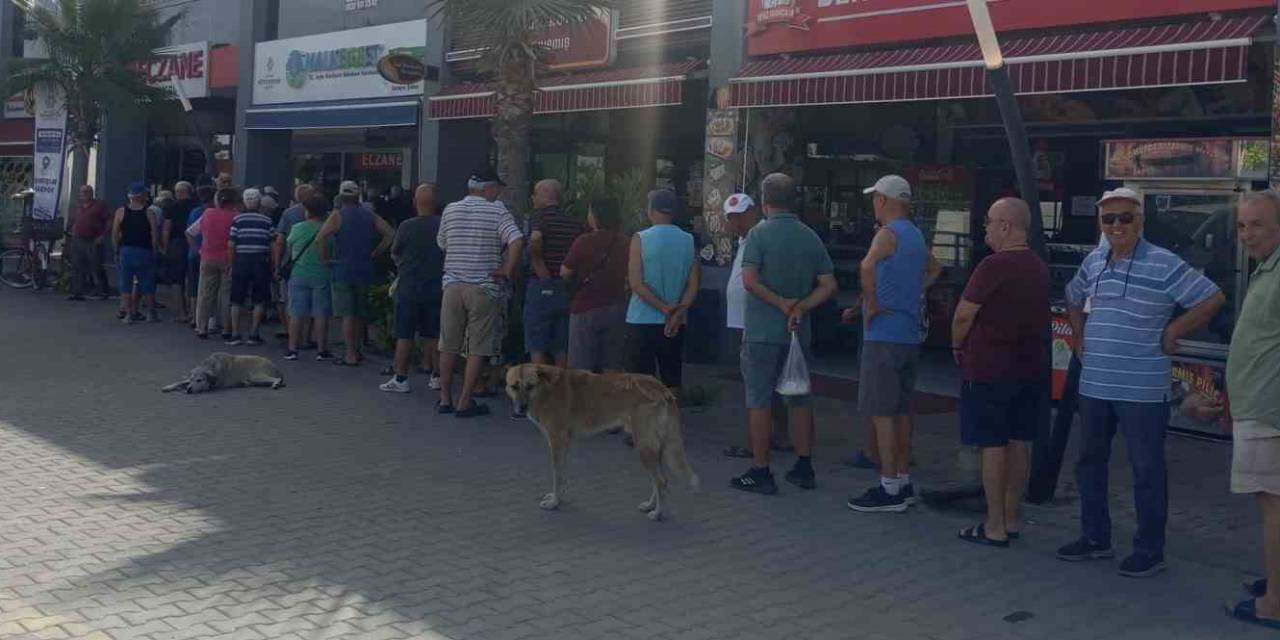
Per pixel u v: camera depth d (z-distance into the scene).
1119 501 8.16
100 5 19.92
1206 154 9.64
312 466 8.66
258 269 14.09
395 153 19.81
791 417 8.33
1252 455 5.82
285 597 6.00
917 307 7.69
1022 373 6.99
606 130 16.61
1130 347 6.48
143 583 6.14
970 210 13.91
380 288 12.91
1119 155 10.19
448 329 10.35
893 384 7.63
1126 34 10.12
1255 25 9.24
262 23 20.19
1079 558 6.87
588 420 7.64
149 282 16.14
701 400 11.20
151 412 10.38
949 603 6.19
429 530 7.21
